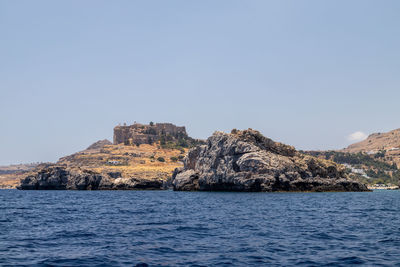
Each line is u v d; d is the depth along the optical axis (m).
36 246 29.47
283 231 37.16
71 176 190.62
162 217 50.56
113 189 186.00
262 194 113.50
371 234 35.41
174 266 23.22
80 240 32.09
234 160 132.38
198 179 145.75
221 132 142.50
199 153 151.50
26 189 198.50
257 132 138.38
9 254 26.52
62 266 23.23
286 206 69.19
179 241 31.52
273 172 126.81
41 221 46.28
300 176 133.75
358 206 71.44
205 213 56.12
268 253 26.81
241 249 28.19
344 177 151.25
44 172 195.38
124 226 41.03
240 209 62.88
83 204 79.25
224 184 133.50
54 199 102.12
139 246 29.38
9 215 54.25
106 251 27.50
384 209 65.19
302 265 23.48
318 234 35.28
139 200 93.19
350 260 24.70
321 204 75.06
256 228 39.22
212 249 28.20
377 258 25.28
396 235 34.88
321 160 149.88
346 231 37.34
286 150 141.50
